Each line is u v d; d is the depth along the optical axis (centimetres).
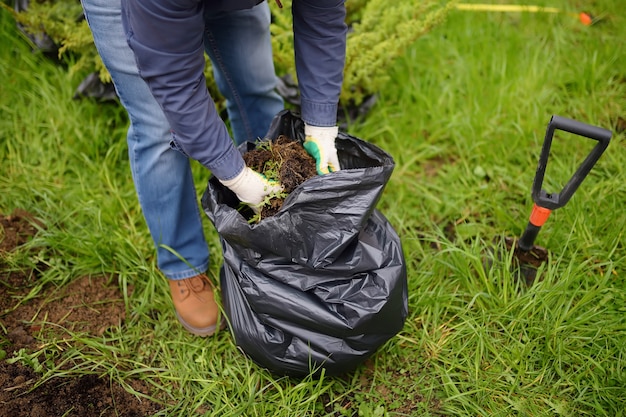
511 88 274
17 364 183
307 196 143
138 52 122
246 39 179
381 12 273
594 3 332
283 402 173
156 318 203
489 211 235
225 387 181
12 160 251
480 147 254
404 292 172
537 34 313
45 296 206
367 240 165
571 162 245
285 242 150
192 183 185
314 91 158
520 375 179
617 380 175
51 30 250
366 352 168
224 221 150
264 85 198
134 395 179
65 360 183
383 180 149
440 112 269
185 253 191
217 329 193
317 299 159
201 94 133
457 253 210
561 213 223
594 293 189
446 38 310
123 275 207
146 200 177
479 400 174
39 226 226
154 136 162
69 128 259
